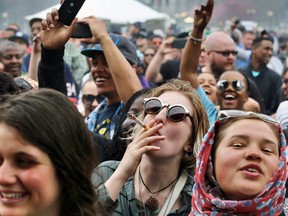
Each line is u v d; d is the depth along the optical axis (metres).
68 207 2.48
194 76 5.34
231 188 2.79
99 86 5.48
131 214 3.48
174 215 3.47
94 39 4.71
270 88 10.34
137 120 3.42
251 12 36.16
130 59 5.72
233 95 6.45
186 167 3.57
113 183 3.18
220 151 2.84
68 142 2.45
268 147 2.81
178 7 38.12
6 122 2.38
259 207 2.77
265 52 10.30
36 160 2.39
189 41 5.30
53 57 4.48
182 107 3.48
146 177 3.51
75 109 2.51
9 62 8.64
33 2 30.56
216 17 32.47
